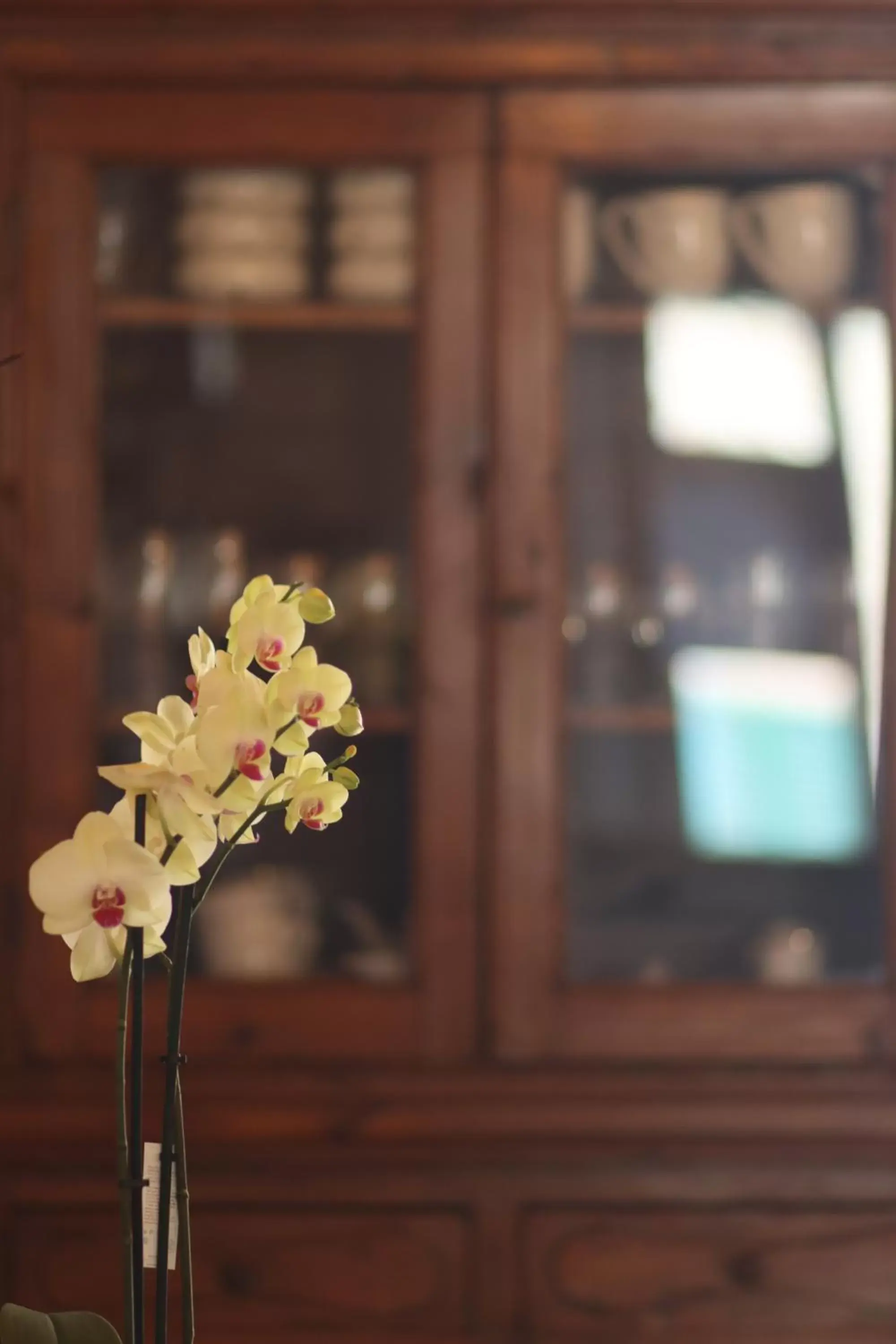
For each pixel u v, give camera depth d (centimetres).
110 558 374
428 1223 369
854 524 374
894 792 373
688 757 374
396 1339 367
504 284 374
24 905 371
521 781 373
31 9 372
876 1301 369
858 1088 371
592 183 375
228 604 373
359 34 373
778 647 374
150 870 197
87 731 373
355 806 373
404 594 374
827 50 374
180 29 373
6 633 373
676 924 373
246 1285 367
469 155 374
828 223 375
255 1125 369
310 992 371
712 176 375
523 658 373
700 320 375
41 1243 367
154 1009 369
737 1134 370
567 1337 368
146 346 374
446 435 374
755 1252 369
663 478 375
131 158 374
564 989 372
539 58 373
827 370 375
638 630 374
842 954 373
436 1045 371
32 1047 369
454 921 372
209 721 206
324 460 374
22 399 373
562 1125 369
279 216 375
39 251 373
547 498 374
